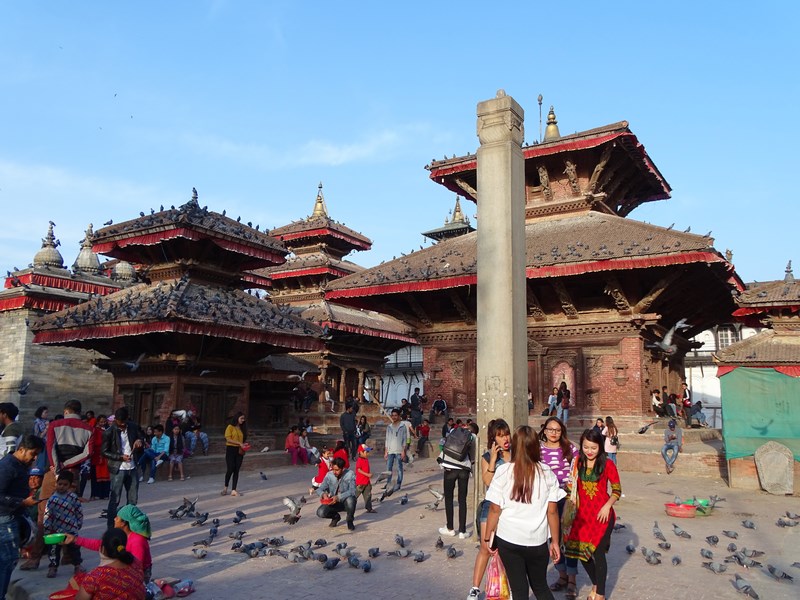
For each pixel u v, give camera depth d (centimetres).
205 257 2894
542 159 3422
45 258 4516
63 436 1078
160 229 2683
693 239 2609
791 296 2142
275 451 2884
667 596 882
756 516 1559
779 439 1998
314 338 2958
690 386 6072
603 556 809
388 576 974
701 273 2848
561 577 904
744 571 1012
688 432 2917
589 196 3319
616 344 2955
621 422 2853
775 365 2038
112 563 622
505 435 941
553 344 3077
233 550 1134
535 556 666
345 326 4441
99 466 1487
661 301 2928
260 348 2942
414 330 3516
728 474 2064
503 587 705
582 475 837
